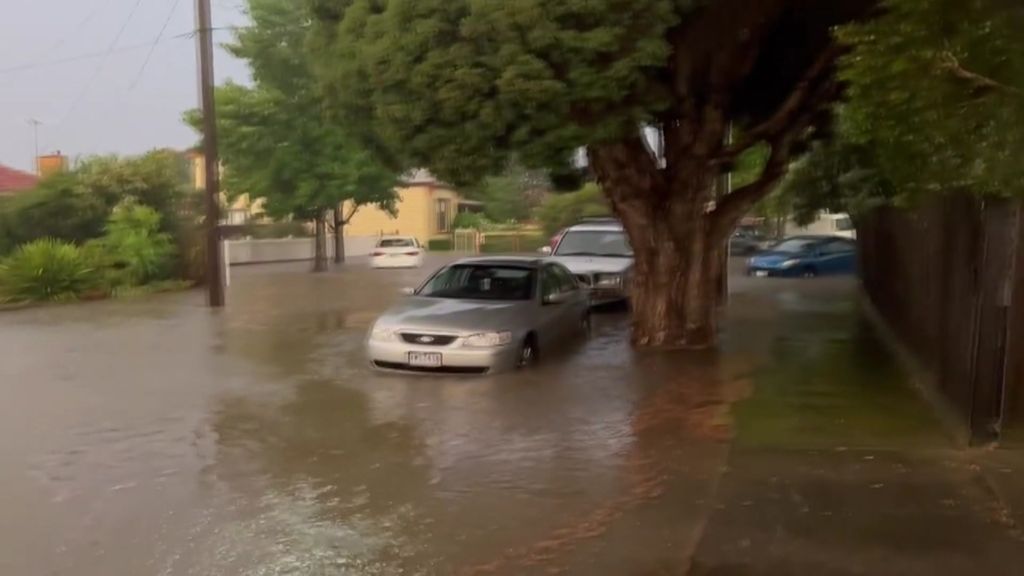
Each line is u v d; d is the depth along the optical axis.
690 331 13.75
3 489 7.32
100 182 28.59
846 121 6.10
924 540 5.63
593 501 6.73
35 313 20.91
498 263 13.63
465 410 9.84
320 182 34.88
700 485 7.02
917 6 4.38
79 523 6.48
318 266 36.56
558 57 9.40
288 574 5.52
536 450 8.19
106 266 25.70
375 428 9.13
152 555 5.86
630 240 13.91
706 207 13.73
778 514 6.17
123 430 9.27
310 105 33.88
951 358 8.90
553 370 12.04
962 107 4.38
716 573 5.25
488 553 5.76
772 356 12.97
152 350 14.78
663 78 11.89
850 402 9.77
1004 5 4.25
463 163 10.09
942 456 7.49
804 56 12.59
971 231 8.08
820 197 22.58
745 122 14.55
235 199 37.56
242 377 12.16
